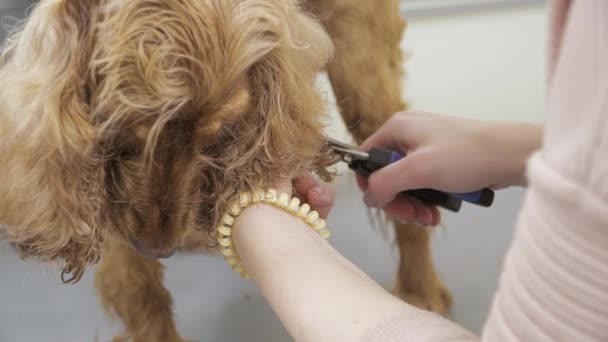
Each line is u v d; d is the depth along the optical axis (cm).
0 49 67
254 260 48
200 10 47
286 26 54
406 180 64
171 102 46
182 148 50
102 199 53
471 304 99
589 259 25
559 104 26
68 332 94
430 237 96
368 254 108
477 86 153
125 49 46
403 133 68
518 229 29
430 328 37
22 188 53
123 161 51
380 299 41
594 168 24
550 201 26
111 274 82
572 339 27
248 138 53
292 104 56
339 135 91
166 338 87
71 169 51
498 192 122
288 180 56
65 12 49
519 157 61
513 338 29
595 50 24
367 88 83
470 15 184
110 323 93
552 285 27
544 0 187
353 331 38
